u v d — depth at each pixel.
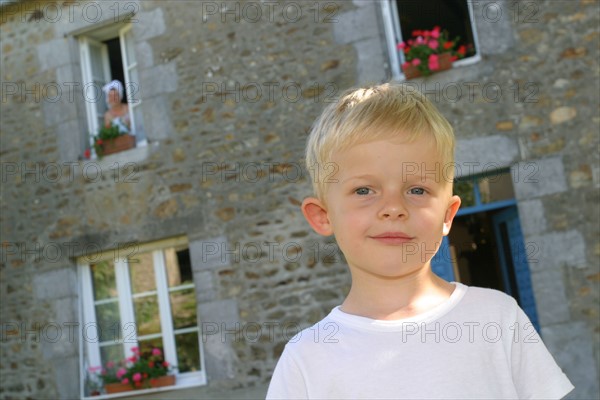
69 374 6.14
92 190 6.21
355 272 1.40
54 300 6.24
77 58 6.46
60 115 6.36
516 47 5.23
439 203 1.37
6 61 6.56
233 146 5.82
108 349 6.24
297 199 5.64
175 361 6.07
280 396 1.33
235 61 5.85
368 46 5.54
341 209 1.36
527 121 5.16
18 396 6.27
